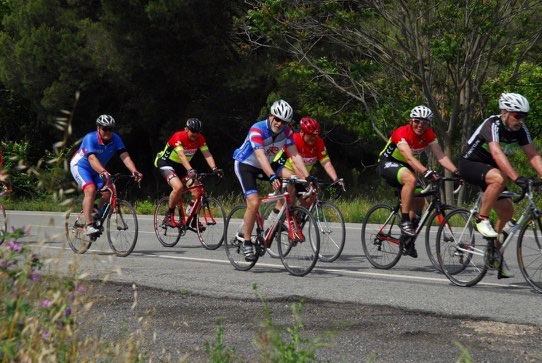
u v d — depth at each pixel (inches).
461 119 1257.4
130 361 234.7
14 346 207.2
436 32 1174.3
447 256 488.7
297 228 518.9
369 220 576.4
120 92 1605.6
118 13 1428.4
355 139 1600.6
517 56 1225.4
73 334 224.2
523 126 452.8
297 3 1197.7
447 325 364.5
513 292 449.1
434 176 512.1
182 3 1376.7
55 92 1517.0
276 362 235.5
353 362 301.7
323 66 1274.6
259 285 471.2
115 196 636.7
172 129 1571.1
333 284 477.4
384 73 1291.8
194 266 566.9
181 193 712.4
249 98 1551.4
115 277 488.4
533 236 448.8
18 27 1601.9
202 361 299.9
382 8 1166.3
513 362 300.0
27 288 225.9
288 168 606.9
